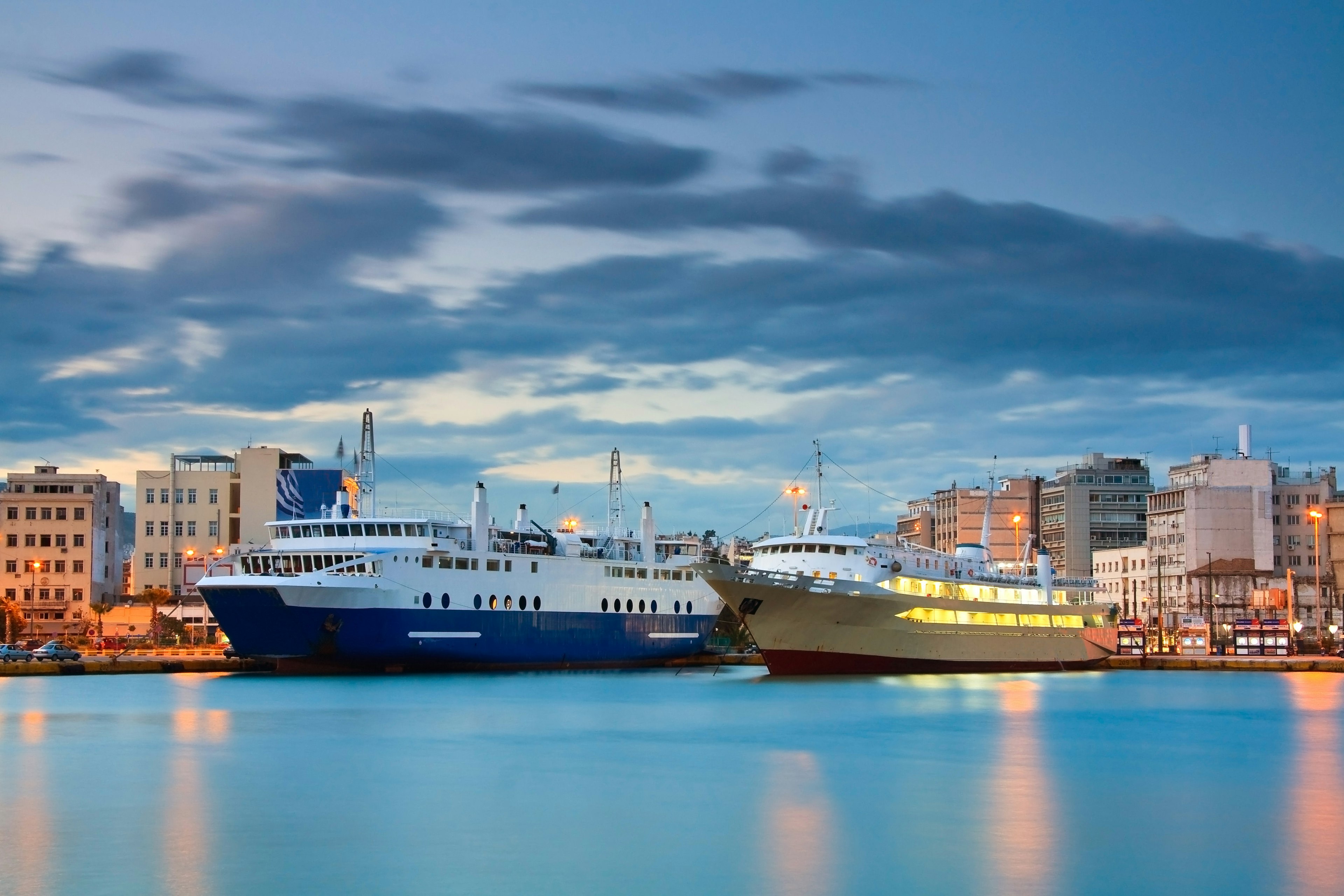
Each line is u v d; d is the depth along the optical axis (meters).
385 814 59.75
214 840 54.69
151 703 106.56
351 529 134.00
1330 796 65.81
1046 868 50.72
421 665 132.12
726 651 173.00
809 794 65.06
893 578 125.69
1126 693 123.75
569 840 54.62
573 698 111.12
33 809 60.81
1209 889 48.16
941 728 90.88
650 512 156.38
